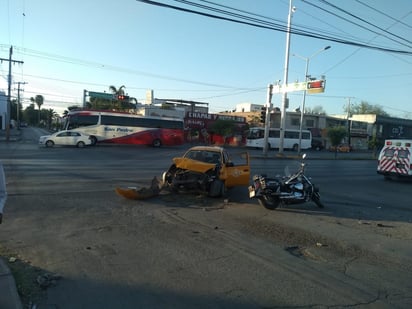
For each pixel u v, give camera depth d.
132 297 4.28
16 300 3.79
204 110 80.12
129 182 13.52
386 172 20.30
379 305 4.36
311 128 67.19
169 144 41.97
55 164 18.72
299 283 4.91
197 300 4.27
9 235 6.55
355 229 8.10
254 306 4.18
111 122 39.62
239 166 12.16
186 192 11.66
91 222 7.66
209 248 6.24
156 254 5.81
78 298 4.19
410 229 8.39
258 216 8.98
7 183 12.01
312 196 10.29
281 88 33.00
